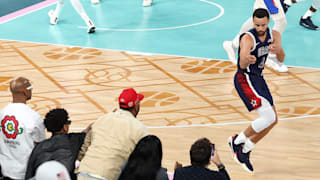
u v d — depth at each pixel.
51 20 24.92
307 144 13.20
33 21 25.53
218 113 15.12
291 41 22.06
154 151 7.89
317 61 19.62
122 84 17.33
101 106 15.62
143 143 7.96
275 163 12.29
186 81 17.61
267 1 18.02
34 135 9.36
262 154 12.71
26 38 22.69
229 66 19.09
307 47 21.27
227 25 24.66
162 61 19.64
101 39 22.55
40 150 8.36
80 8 23.16
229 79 17.78
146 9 27.84
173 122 14.51
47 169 5.48
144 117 14.84
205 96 16.34
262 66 11.45
